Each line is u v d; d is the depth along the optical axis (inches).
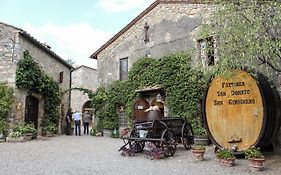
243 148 287.3
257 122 279.0
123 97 566.6
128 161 280.4
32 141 469.1
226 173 225.0
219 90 311.3
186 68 462.0
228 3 231.9
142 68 534.3
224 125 304.2
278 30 247.1
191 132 380.5
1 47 496.1
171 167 249.4
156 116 343.6
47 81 576.4
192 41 465.4
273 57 236.7
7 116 478.0
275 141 331.3
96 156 309.6
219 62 241.0
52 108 617.3
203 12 442.3
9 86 485.7
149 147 334.6
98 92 624.7
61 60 685.3
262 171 230.4
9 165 249.0
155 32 531.5
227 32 227.6
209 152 332.8
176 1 499.8
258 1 221.9
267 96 277.7
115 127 578.2
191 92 446.6
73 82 1107.3
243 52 217.5
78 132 702.5
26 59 510.6
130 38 581.9
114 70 604.7
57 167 243.1
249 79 287.3
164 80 486.6
